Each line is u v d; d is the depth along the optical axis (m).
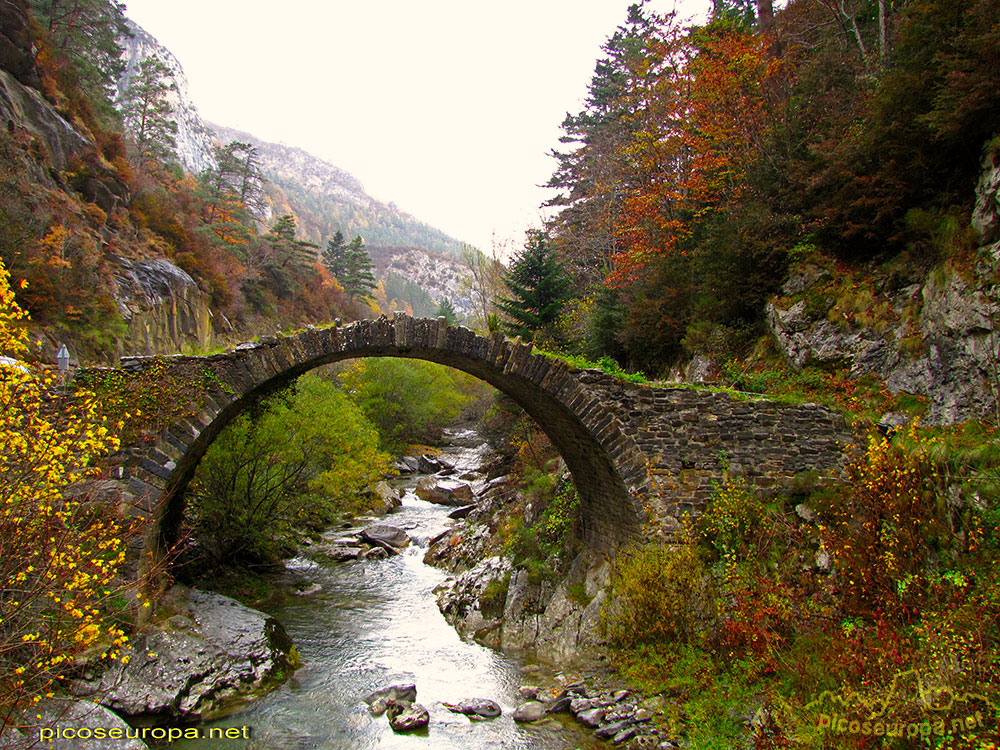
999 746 4.81
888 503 8.27
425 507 26.86
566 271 28.42
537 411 13.62
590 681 9.69
